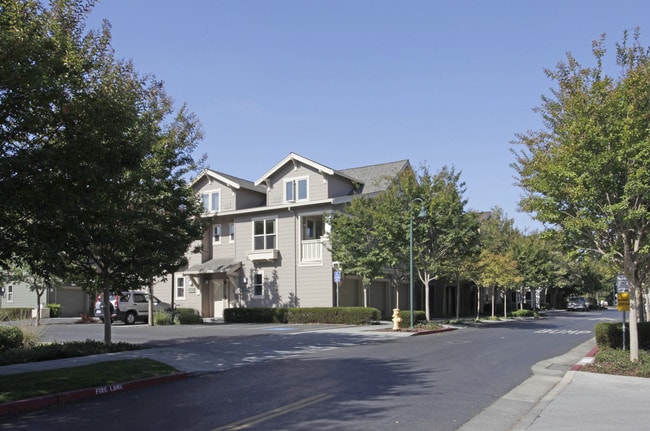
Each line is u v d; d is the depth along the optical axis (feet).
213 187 119.96
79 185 33.53
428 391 34.37
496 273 128.47
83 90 34.99
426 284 95.91
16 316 112.06
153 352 52.24
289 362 47.62
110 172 34.94
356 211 96.37
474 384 37.50
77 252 38.75
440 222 90.22
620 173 42.04
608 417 27.58
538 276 155.02
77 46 38.37
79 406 31.14
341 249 96.43
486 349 59.41
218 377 40.57
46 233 33.71
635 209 41.57
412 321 85.40
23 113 31.48
